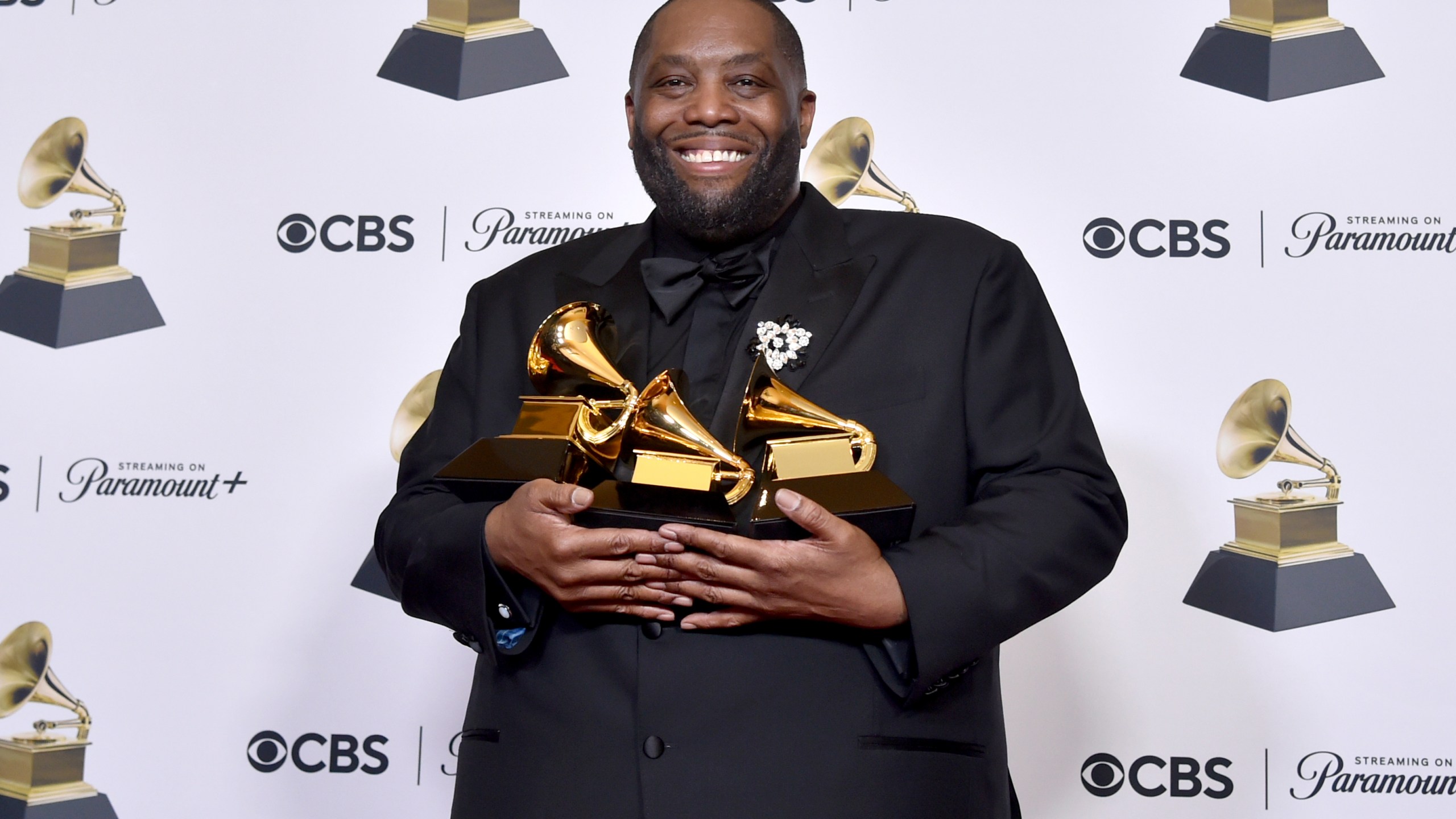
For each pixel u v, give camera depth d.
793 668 1.41
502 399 1.70
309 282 2.62
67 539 2.57
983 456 1.53
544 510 1.37
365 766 2.54
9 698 2.54
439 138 2.64
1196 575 2.47
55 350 2.62
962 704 1.49
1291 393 2.48
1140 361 2.51
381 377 2.60
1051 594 1.42
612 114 2.64
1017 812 1.64
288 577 2.57
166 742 2.54
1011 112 2.58
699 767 1.39
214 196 2.64
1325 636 2.43
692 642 1.43
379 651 2.55
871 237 1.68
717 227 1.66
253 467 2.59
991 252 1.62
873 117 2.60
